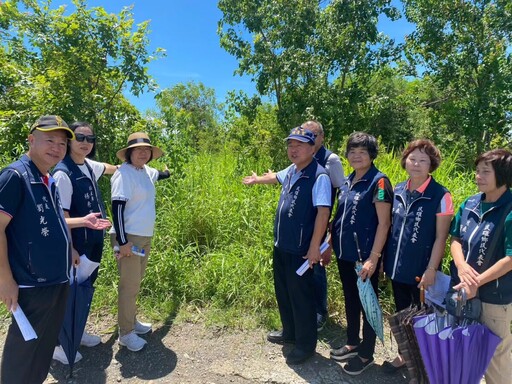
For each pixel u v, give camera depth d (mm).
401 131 10789
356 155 2809
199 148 9484
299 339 3098
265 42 9195
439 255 2578
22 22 6121
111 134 6434
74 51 6047
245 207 5000
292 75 8891
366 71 9578
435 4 10000
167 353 3244
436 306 2588
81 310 2873
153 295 4016
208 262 4297
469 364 2268
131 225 3145
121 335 3264
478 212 2373
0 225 2129
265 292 3932
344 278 3043
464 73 9969
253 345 3371
